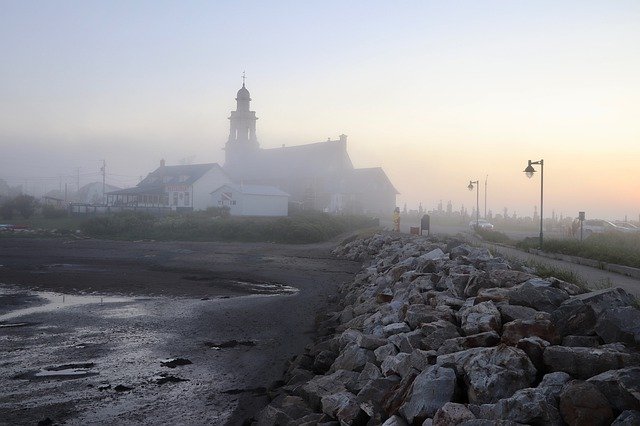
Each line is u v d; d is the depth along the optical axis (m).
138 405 9.22
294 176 91.50
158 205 71.06
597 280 14.69
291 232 45.09
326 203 87.31
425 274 14.22
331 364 9.97
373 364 8.26
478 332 8.02
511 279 10.97
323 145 96.69
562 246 24.22
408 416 6.02
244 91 109.12
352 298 17.36
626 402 5.08
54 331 14.69
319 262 32.47
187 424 8.39
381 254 28.25
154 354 12.51
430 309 10.20
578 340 6.84
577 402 5.16
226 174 70.50
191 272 28.23
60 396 9.64
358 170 96.25
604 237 30.53
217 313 17.34
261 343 13.59
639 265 17.31
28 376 10.78
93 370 11.22
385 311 11.88
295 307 18.42
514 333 7.27
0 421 8.45
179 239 46.47
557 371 6.10
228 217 56.28
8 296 20.39
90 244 42.28
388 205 96.38
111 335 14.30
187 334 14.49
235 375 10.92
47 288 22.44
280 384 9.91
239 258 34.47
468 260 15.20
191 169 72.81
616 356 5.90
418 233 38.97
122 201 78.12
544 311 8.22
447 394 6.04
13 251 37.31
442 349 7.62
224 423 8.41
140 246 41.16
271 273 27.81
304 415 7.59
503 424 5.05
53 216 62.19
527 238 30.73
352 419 6.72
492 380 5.99
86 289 22.30
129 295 20.91
